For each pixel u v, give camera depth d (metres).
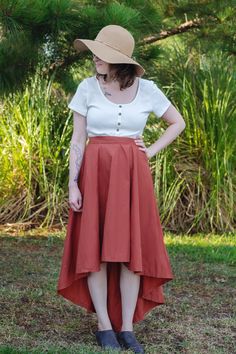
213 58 9.81
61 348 4.41
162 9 9.66
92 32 6.49
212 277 6.42
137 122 4.43
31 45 6.61
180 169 9.01
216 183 8.88
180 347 4.61
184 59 9.77
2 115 9.18
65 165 8.96
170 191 8.86
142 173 4.43
